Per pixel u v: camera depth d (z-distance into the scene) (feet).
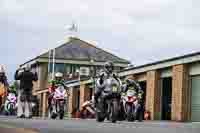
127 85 74.33
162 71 109.09
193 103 97.60
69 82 169.07
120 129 39.45
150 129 40.70
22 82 66.90
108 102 59.77
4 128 33.96
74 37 271.49
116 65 255.09
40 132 32.37
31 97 67.51
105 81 59.47
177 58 100.63
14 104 109.91
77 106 164.96
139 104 75.10
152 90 110.52
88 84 152.46
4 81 67.77
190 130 39.70
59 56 251.80
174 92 101.45
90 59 254.88
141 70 116.78
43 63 249.75
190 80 98.78
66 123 48.32
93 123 51.85
